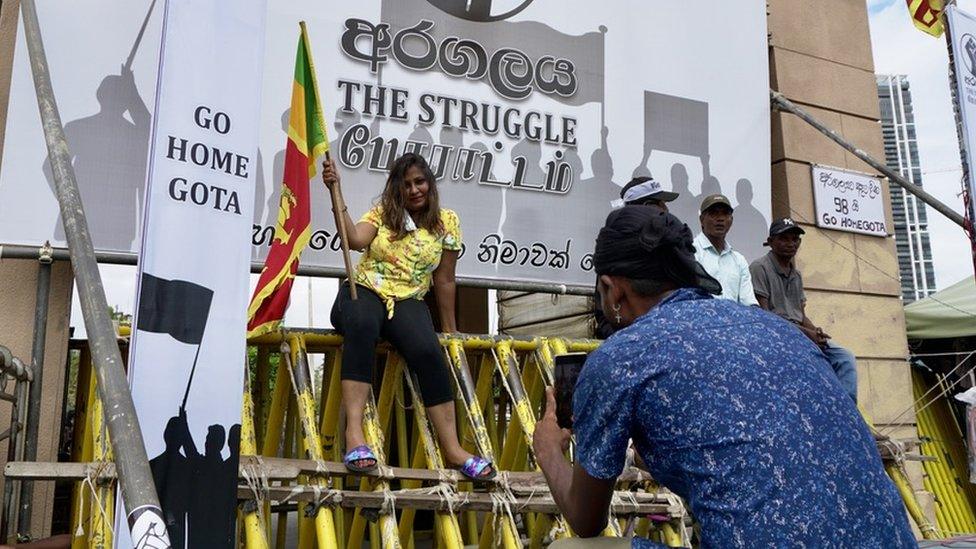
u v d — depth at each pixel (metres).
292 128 3.48
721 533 1.52
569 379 2.17
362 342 3.26
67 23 3.76
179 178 2.47
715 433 1.57
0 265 3.62
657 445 1.65
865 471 1.57
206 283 2.51
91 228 3.71
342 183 4.30
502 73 4.77
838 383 1.71
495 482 3.23
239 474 2.70
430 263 3.53
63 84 3.72
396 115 4.46
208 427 2.47
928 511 5.84
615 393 1.67
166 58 2.48
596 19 5.11
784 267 4.68
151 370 2.36
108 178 3.76
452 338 3.78
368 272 3.44
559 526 3.21
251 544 2.67
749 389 1.60
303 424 3.22
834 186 6.07
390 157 4.42
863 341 6.00
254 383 3.89
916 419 6.78
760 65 5.66
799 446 1.54
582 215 4.90
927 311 6.98
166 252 2.43
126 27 3.88
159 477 2.33
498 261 4.64
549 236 4.79
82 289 1.75
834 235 6.03
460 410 4.25
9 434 3.18
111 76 3.82
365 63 4.41
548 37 4.93
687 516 3.46
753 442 1.54
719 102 5.46
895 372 6.09
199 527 2.40
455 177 4.58
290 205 3.45
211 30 2.60
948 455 7.14
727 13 5.59
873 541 1.50
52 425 3.58
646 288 1.88
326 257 4.21
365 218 3.54
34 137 3.63
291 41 4.25
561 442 2.12
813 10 6.32
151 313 2.38
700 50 5.45
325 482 2.95
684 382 1.62
